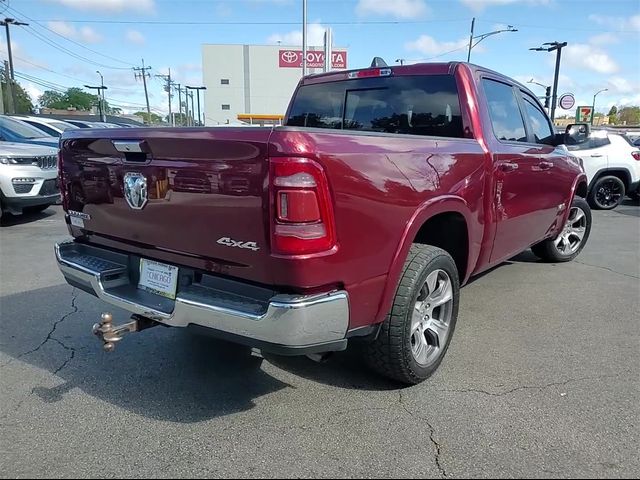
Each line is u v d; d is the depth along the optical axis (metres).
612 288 5.34
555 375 3.42
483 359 3.67
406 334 3.03
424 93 4.08
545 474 2.45
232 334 2.59
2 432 2.81
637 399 3.12
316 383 3.35
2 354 3.78
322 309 2.49
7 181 8.34
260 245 2.48
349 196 2.54
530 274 5.88
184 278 2.92
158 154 2.82
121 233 3.21
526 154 4.44
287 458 2.59
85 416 2.98
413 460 2.56
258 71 68.12
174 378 3.43
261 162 2.40
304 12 26.38
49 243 7.45
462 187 3.45
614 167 11.60
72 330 4.23
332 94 4.65
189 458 2.60
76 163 3.42
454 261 3.65
